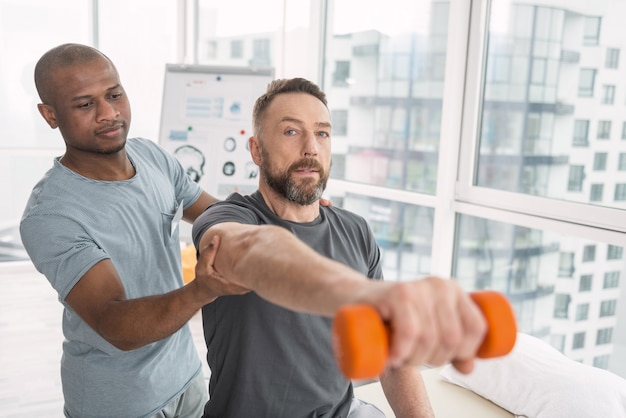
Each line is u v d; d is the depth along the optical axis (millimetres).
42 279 4660
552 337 2809
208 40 4887
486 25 2957
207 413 1280
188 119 3328
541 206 2697
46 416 2705
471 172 3078
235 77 3359
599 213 2447
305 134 1253
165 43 4969
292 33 4230
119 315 1093
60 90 1371
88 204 1385
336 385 1267
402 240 3592
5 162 4695
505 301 462
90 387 1479
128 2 4824
